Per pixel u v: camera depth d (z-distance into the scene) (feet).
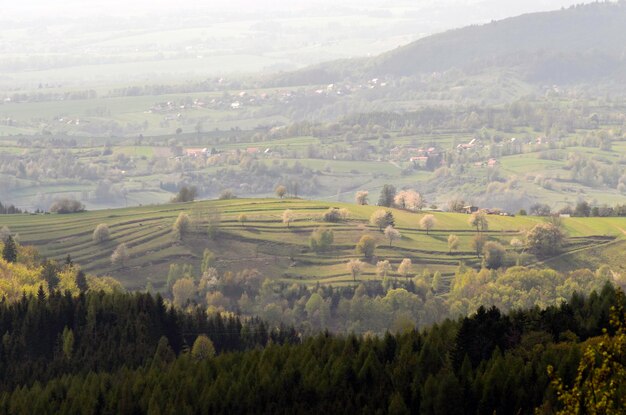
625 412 552.82
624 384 558.56
